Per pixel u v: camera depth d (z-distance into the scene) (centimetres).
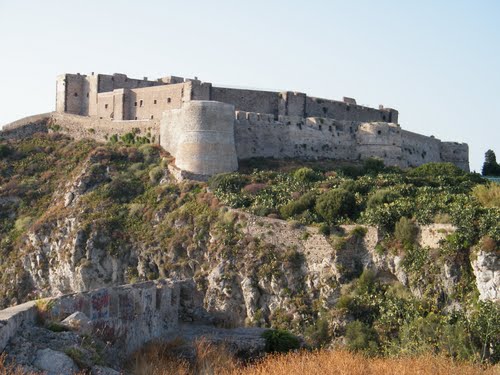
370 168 10606
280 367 3397
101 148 10869
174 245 8481
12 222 10188
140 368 3189
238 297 7631
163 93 11394
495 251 6172
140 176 10100
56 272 9175
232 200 8569
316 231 7525
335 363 3559
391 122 13038
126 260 8850
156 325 3866
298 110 11981
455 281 6362
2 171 11038
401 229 6994
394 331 6019
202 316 4384
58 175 10844
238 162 10469
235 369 3397
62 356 2666
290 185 8975
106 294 3369
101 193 9794
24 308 2880
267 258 7619
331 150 11431
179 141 10125
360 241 7262
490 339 4991
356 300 6662
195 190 9294
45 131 12088
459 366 3906
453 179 9538
